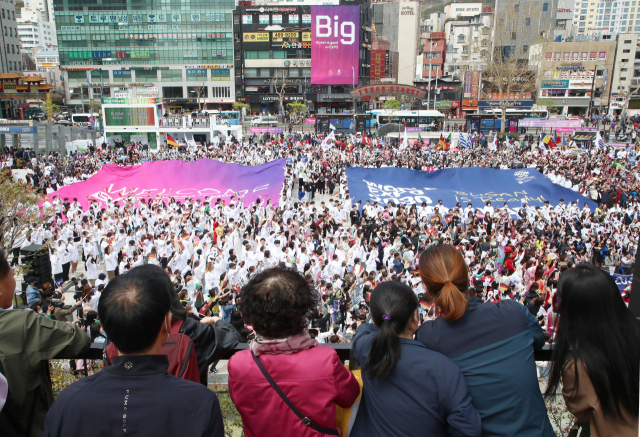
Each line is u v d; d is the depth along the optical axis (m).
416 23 118.38
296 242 18.08
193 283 14.80
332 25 88.00
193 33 89.94
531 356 2.84
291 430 2.59
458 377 2.64
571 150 45.19
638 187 28.28
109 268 17.58
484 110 80.31
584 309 2.50
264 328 2.62
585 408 2.57
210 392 2.42
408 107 87.75
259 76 91.88
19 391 2.77
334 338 10.13
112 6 88.62
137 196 27.69
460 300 2.76
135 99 52.34
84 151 47.12
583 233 20.83
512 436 2.66
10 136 55.97
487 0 156.75
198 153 44.91
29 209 15.01
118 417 2.26
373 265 17.22
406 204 24.52
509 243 18.27
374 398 2.76
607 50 87.06
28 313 2.88
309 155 42.81
